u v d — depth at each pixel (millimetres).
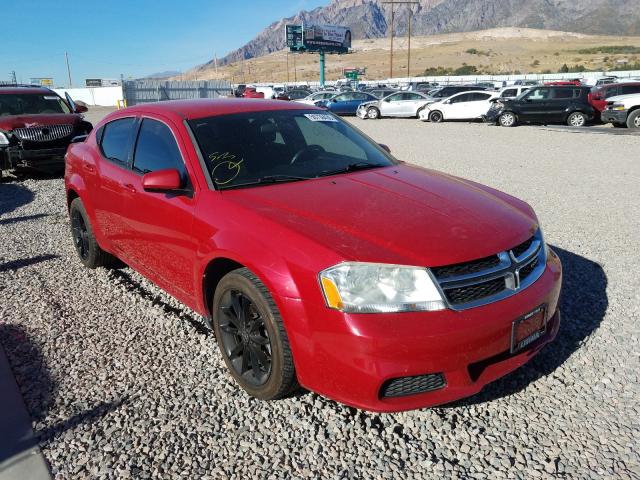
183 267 3490
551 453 2594
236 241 2918
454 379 2541
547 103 20484
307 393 3133
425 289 2500
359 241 2654
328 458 2615
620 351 3461
